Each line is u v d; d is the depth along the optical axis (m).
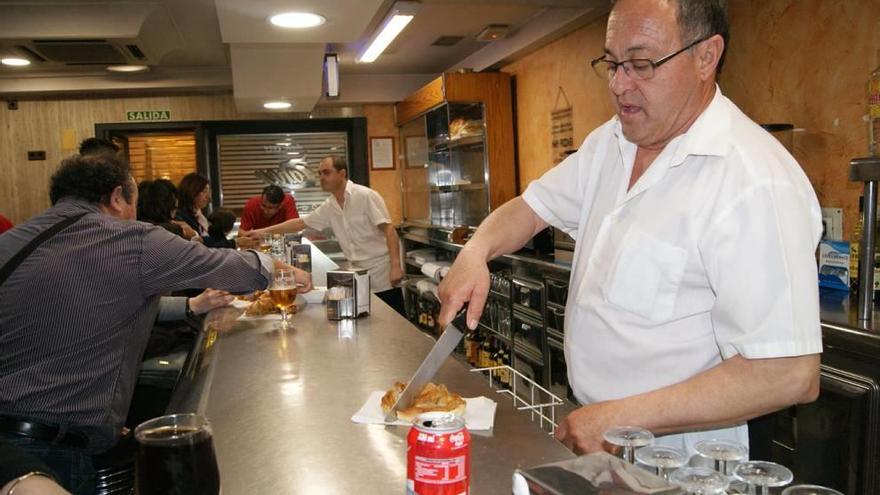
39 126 6.62
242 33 3.70
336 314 2.10
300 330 1.98
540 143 5.36
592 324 1.33
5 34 4.11
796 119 2.92
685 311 1.20
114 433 1.86
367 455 1.04
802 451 1.96
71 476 1.79
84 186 1.98
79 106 6.68
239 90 5.20
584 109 4.68
